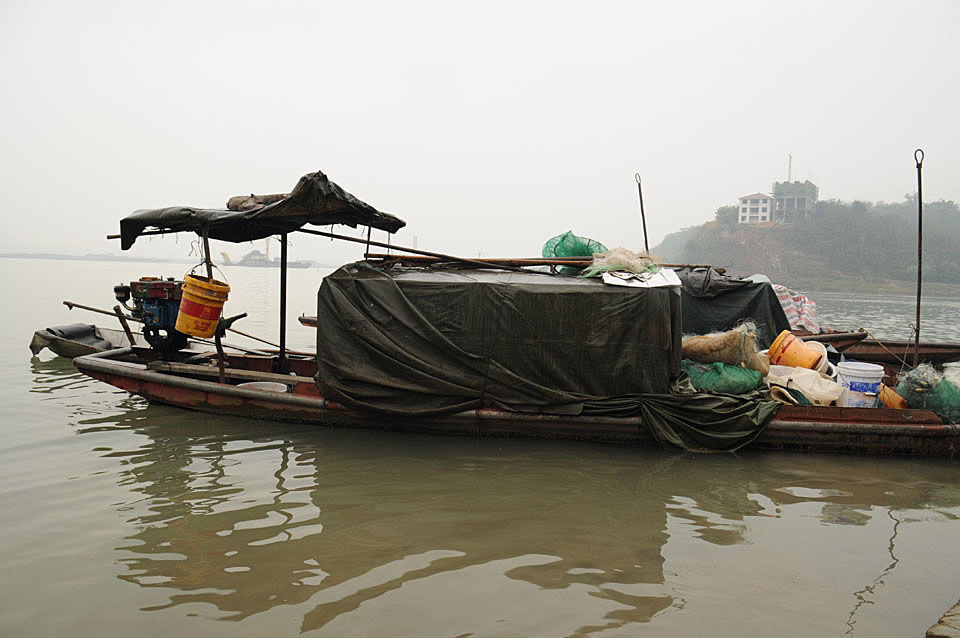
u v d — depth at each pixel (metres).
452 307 7.12
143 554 4.37
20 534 4.63
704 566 4.34
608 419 6.91
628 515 5.20
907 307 47.97
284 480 5.82
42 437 6.95
